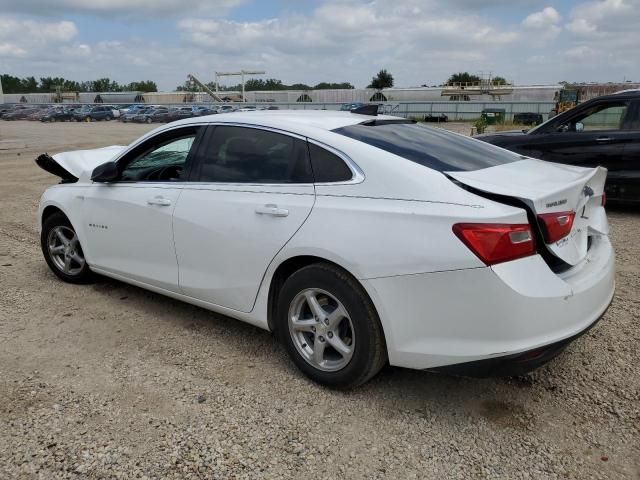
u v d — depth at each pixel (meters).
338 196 3.05
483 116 43.62
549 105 59.59
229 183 3.56
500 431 2.85
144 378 3.36
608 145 7.52
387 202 2.88
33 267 5.53
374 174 2.97
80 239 4.62
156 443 2.75
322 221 3.03
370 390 3.23
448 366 2.76
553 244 2.77
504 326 2.60
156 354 3.67
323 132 3.27
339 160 3.12
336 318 3.08
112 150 5.53
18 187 11.12
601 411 3.01
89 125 51.94
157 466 2.59
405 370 3.47
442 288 2.67
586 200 3.16
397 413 3.01
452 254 2.63
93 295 4.73
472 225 2.61
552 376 3.38
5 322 4.17
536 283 2.63
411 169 2.92
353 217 2.93
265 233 3.27
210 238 3.57
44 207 4.96
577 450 2.70
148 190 4.02
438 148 3.32
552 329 2.67
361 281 2.87
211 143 3.76
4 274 5.30
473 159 3.26
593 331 3.98
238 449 2.71
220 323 4.17
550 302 2.64
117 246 4.29
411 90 85.25
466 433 2.84
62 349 3.74
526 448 2.72
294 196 3.21
